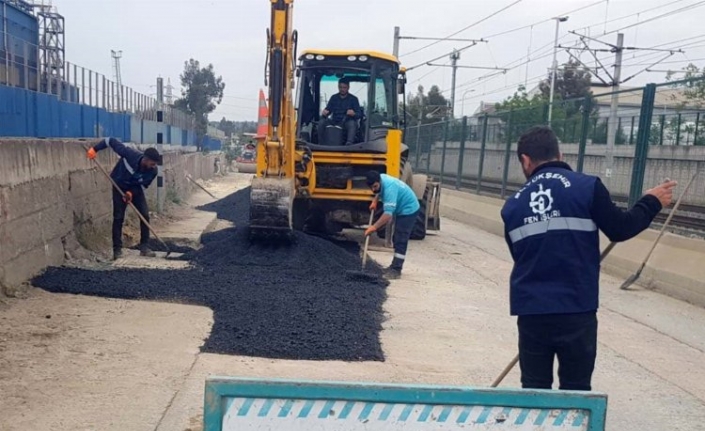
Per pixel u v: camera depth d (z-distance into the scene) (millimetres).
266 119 10781
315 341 6223
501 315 7852
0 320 6250
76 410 4527
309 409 2352
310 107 12633
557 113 14562
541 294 3709
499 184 17672
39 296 7188
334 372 5543
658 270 9758
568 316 3670
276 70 9836
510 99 44438
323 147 11953
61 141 9070
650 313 8375
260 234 9805
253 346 5984
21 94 11789
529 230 3785
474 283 9734
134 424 4379
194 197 22781
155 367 5406
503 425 2396
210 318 6785
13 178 7328
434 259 11812
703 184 9656
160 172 14930
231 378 2330
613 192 11828
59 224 8742
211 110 60344
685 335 7426
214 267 9141
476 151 19656
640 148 10625
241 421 2340
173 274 8406
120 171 9562
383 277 9469
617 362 6344
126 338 6039
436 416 2381
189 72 59750
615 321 7902
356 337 6418
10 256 7176
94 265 8727
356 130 12305
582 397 2393
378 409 2367
